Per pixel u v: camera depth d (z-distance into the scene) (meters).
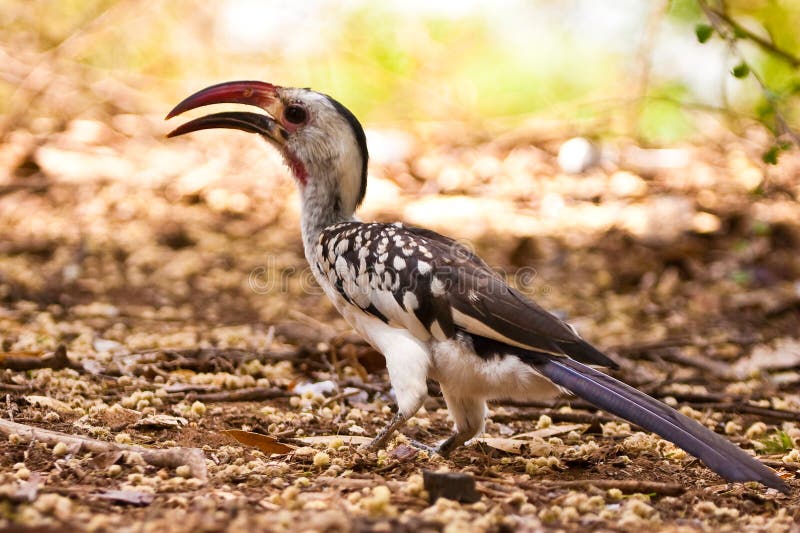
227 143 20.84
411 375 6.84
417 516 5.26
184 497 5.58
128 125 20.83
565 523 5.43
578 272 14.52
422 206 18.16
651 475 6.75
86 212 16.83
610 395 6.13
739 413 8.78
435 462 6.78
